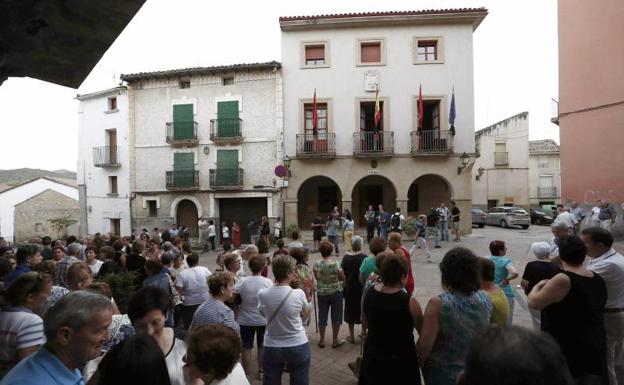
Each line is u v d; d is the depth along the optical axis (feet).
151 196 72.49
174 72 69.41
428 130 66.90
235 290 15.88
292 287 13.92
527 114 110.11
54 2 10.13
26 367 5.70
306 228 74.08
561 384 3.36
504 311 9.83
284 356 11.90
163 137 71.67
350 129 66.64
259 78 68.49
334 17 65.21
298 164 67.41
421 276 34.09
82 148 78.28
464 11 63.87
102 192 76.13
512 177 110.32
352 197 73.87
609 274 11.73
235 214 71.26
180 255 22.15
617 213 45.73
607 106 47.06
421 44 66.49
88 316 5.84
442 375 8.61
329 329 22.44
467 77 65.41
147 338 5.75
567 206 52.34
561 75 52.95
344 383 15.29
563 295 9.53
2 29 10.92
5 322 9.04
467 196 65.41
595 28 48.16
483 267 10.30
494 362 3.41
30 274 9.75
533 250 14.94
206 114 70.23
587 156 49.57
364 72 66.39
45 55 12.48
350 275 19.56
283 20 66.13
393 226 53.42
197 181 70.13
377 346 9.70
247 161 68.85
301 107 67.21
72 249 21.42
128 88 72.69
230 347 6.42
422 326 9.29
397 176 66.13
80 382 5.95
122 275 18.34
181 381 7.88
